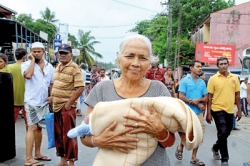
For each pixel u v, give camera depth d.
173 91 9.79
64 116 4.60
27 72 4.82
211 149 6.46
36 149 5.29
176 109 1.95
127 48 2.17
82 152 5.97
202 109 5.57
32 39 18.09
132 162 1.97
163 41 43.34
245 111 13.86
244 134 9.16
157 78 9.46
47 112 5.02
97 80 15.41
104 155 2.05
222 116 5.45
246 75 18.42
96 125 2.00
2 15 30.84
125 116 1.95
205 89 5.62
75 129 2.11
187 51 34.72
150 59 2.21
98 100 2.29
